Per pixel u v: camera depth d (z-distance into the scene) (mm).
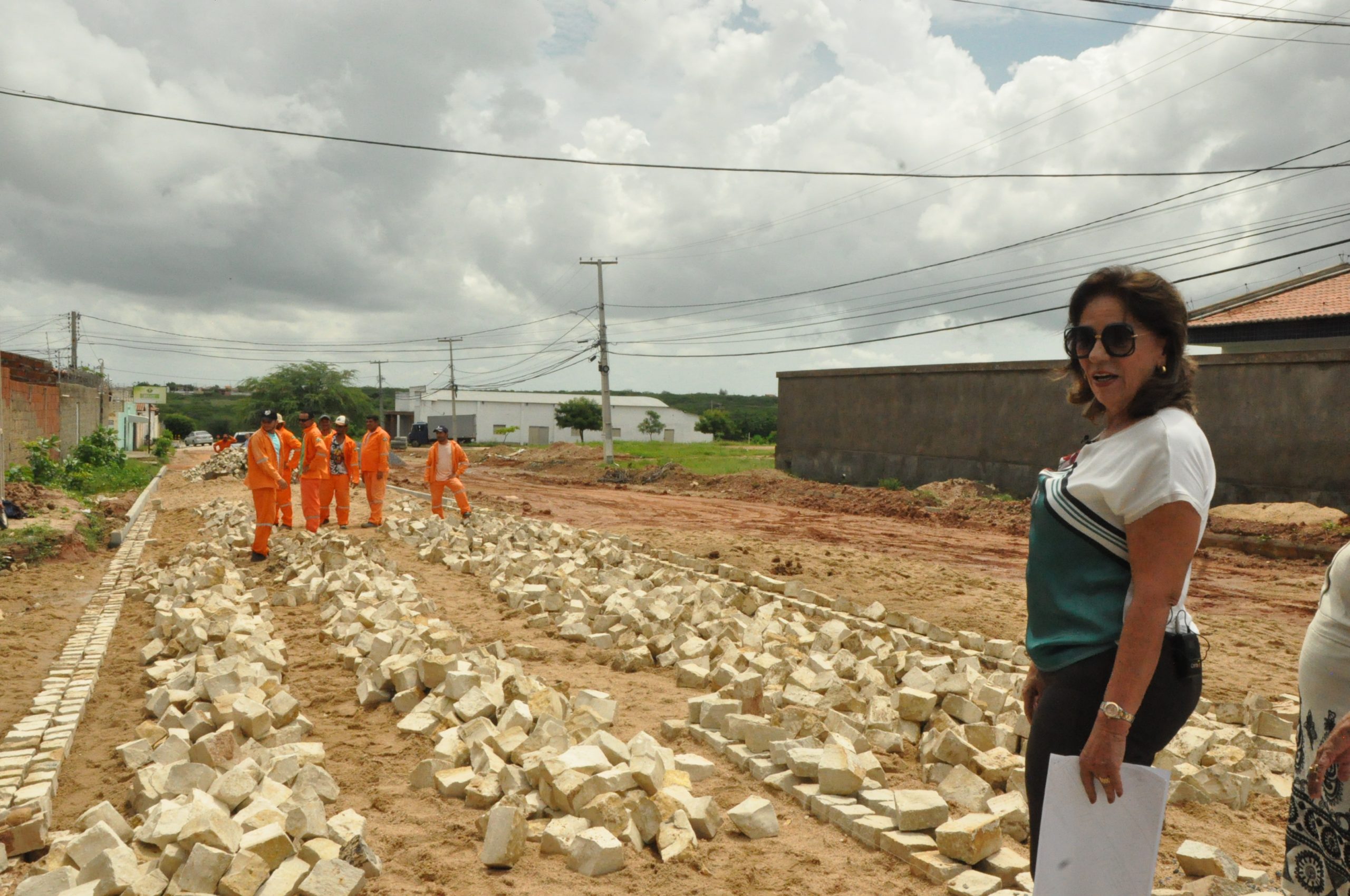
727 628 7074
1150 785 1970
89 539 12688
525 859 3375
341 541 11008
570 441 92750
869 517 21469
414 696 5242
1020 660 6805
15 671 6203
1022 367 24719
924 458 27844
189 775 3842
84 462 27938
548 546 11844
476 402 89625
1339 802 2240
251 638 6535
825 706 5176
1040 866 2018
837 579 10812
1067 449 23484
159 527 15703
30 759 4434
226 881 2986
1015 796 3883
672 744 4816
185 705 5152
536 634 7359
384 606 7215
